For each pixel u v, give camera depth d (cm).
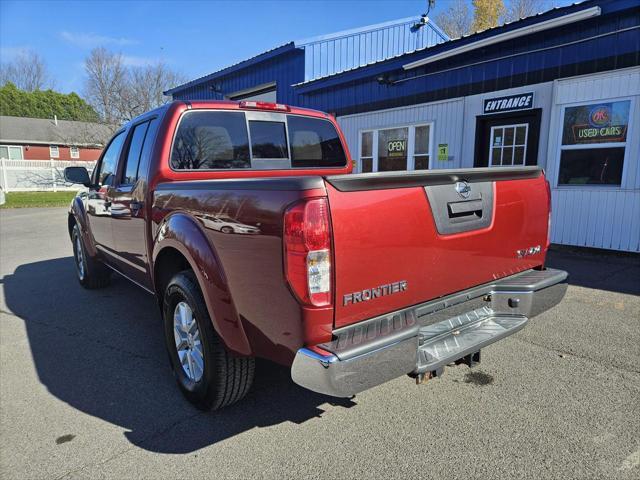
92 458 244
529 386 311
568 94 750
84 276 569
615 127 704
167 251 313
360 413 283
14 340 414
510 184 288
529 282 288
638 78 670
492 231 276
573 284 554
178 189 288
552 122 774
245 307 231
